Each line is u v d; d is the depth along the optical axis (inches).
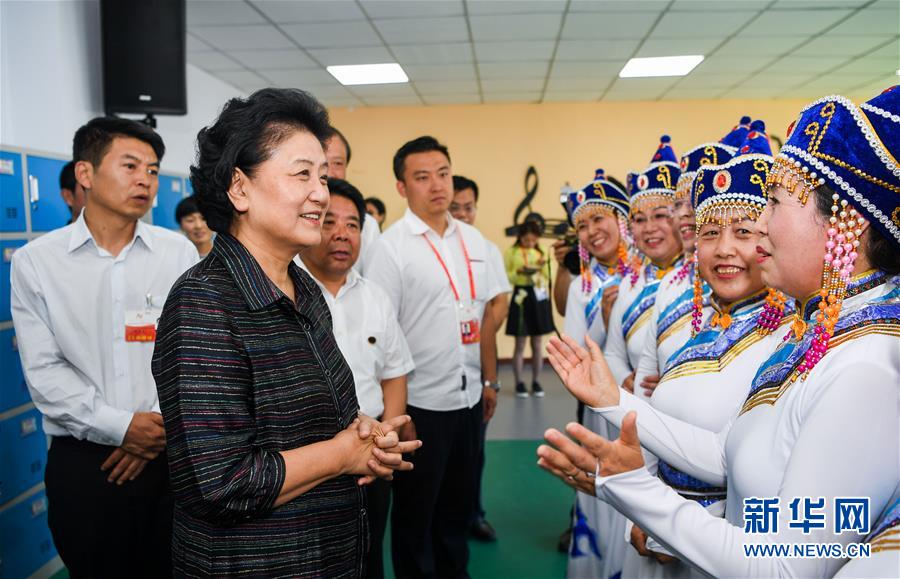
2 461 94.4
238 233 40.1
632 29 194.7
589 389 43.5
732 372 49.1
